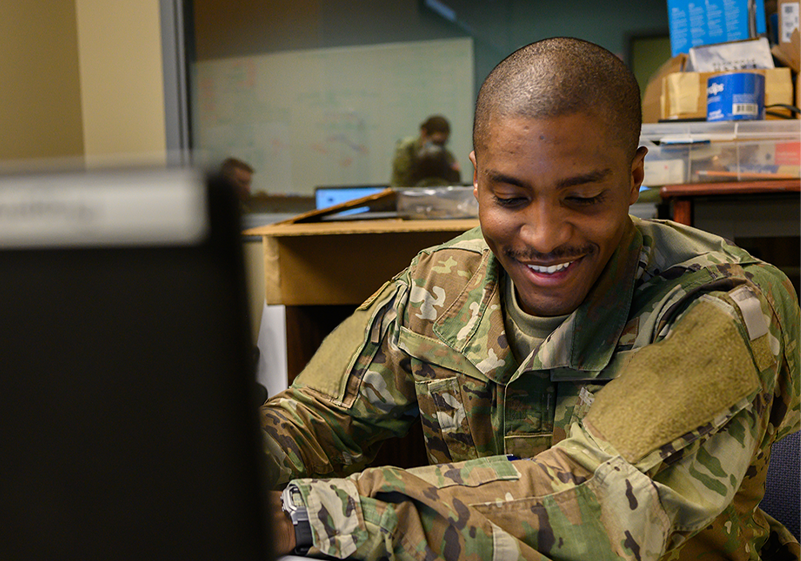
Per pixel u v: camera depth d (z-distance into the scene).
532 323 0.71
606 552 0.50
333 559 0.50
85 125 2.31
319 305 1.46
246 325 0.18
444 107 3.52
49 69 2.11
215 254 0.18
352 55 3.47
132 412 0.19
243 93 3.38
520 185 0.58
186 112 2.29
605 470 0.52
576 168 0.57
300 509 0.51
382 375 0.80
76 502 0.20
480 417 0.75
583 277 0.63
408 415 0.84
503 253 0.64
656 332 0.64
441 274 0.81
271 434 0.73
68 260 0.18
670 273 0.67
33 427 0.20
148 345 0.19
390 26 3.46
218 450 0.19
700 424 0.54
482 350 0.73
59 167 0.18
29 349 0.19
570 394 0.69
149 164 0.18
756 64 1.43
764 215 1.25
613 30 3.24
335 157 3.53
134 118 2.29
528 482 0.53
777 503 0.81
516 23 3.38
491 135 0.60
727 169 1.31
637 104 0.61
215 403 0.19
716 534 0.64
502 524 0.51
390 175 3.56
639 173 0.65
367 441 0.83
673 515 0.52
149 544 0.20
